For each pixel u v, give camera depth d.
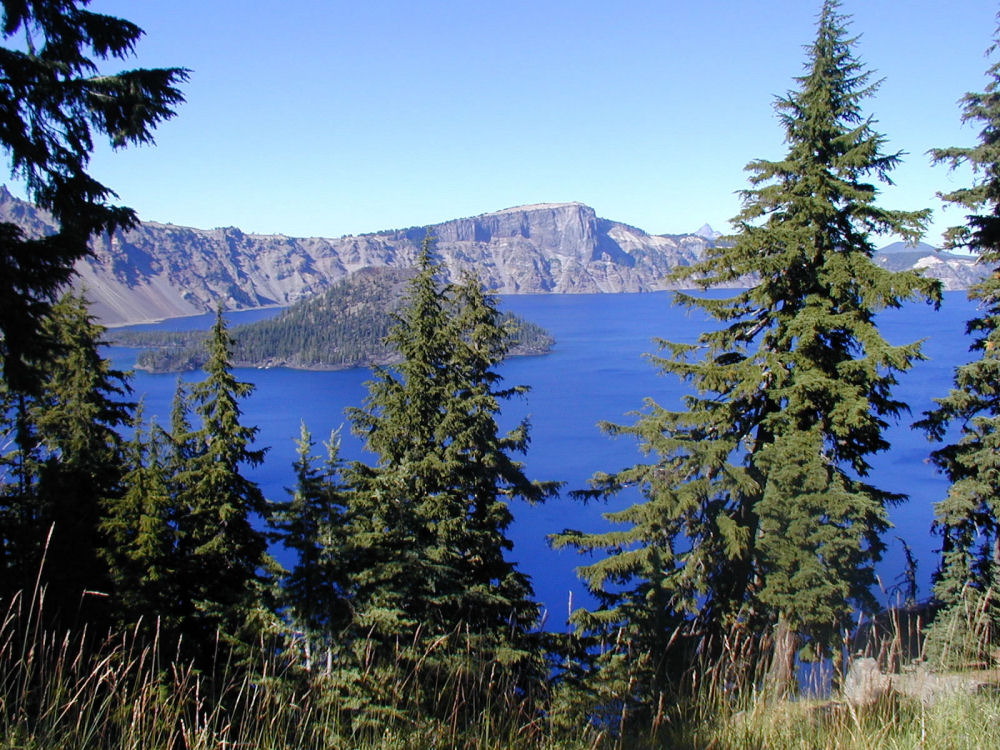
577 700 7.23
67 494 15.63
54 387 19.36
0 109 7.46
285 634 10.61
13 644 4.14
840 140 13.26
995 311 16.55
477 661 5.99
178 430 19.73
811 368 13.07
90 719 3.75
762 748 4.39
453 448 16.44
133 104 8.00
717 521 13.47
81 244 7.69
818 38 13.82
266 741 4.31
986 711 4.34
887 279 12.60
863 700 4.72
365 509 13.50
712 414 14.52
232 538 17.56
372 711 5.61
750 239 13.38
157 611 12.87
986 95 15.53
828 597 11.04
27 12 7.69
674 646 9.59
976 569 15.45
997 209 15.84
